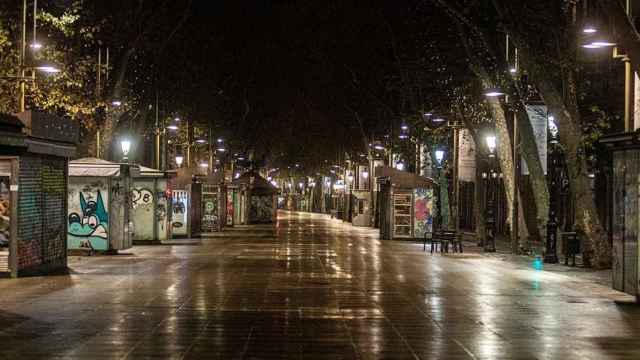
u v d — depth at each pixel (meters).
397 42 48.53
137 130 46.19
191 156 66.00
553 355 11.67
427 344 12.38
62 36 30.55
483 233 40.41
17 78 24.73
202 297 17.62
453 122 40.03
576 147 26.98
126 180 30.81
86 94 31.92
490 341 12.71
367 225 69.38
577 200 27.19
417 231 44.88
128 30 35.94
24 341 12.33
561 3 27.08
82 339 12.51
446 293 19.00
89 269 23.84
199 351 11.66
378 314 15.41
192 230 45.53
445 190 44.66
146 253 31.48
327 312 15.57
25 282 20.09
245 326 13.81
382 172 45.53
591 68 32.81
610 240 34.84
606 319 15.11
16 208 20.78
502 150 34.62
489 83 33.72
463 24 33.53
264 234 51.19
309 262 27.86
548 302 17.53
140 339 12.54
